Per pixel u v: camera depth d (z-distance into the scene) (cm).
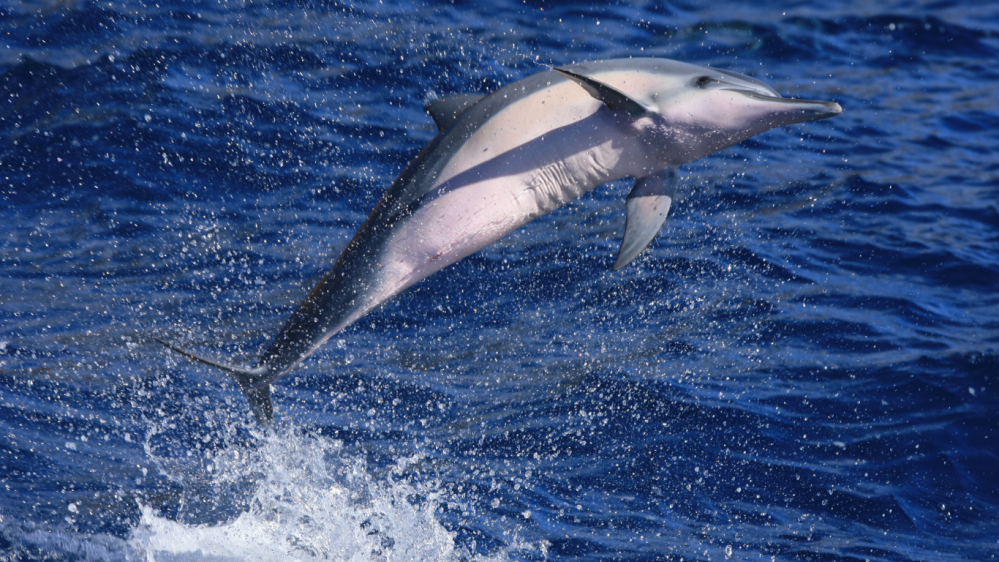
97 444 1964
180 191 3284
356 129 3806
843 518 1839
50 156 3406
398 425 2123
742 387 2291
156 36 4444
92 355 2344
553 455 2009
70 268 2808
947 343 2523
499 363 2412
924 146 4138
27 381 2183
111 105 3762
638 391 2253
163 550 1645
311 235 3081
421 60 4488
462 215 1545
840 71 5034
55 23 4447
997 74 5088
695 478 1942
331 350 2444
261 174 3428
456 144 1548
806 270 2997
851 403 2230
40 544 1606
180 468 1911
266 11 4916
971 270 3012
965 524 1831
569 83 1529
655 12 5544
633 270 2920
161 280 2775
